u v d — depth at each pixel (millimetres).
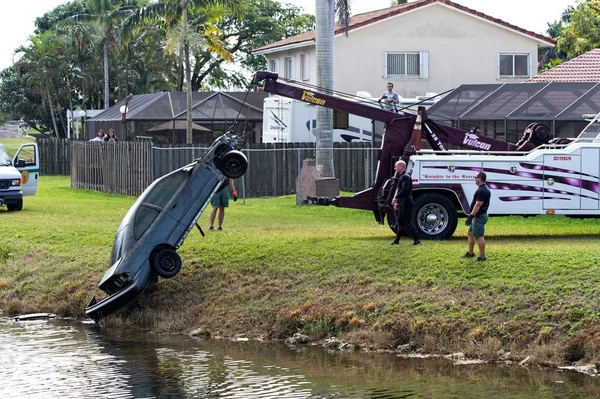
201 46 42344
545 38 47312
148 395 13234
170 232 18312
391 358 15078
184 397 13133
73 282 20078
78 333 17578
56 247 22266
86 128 55938
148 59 72125
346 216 26562
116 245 18406
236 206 29844
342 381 13820
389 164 21609
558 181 20578
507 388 13289
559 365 14266
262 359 15234
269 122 39625
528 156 20594
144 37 69750
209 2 41938
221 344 16438
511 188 20500
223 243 20406
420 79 45906
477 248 18484
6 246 22719
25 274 21156
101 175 38000
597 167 20594
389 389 13383
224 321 17391
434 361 14812
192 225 18562
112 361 15266
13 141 84375
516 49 47031
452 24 46094
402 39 45625
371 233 21922
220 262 19234
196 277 18906
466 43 46375
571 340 14484
